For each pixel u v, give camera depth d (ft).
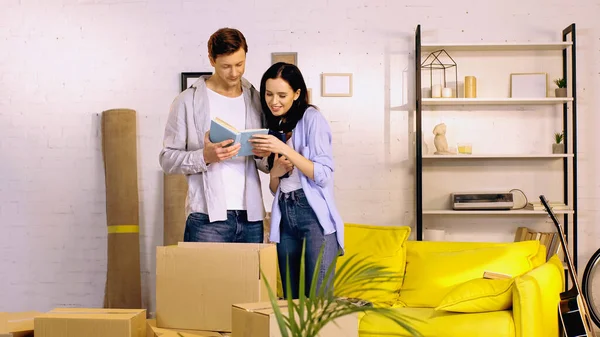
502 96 17.48
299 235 9.71
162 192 17.62
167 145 10.39
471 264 13.43
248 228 10.21
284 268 9.87
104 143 17.39
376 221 17.48
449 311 11.95
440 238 16.63
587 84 17.44
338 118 17.54
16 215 17.78
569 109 17.35
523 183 17.53
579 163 17.43
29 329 8.86
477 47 17.06
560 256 17.16
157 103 17.61
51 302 17.71
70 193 17.71
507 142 17.53
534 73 17.30
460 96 17.49
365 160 17.53
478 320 11.37
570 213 16.79
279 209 9.84
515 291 11.14
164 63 17.62
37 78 17.76
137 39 17.67
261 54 17.54
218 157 9.44
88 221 17.69
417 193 16.61
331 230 9.59
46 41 17.76
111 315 8.33
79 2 17.74
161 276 9.05
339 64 17.53
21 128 17.78
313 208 9.50
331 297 5.75
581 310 11.92
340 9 17.53
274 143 9.30
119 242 17.08
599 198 17.38
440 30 17.49
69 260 17.70
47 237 17.75
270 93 9.70
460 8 17.48
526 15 17.46
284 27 17.54
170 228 17.10
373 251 14.06
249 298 8.61
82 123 17.70
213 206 9.91
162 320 9.03
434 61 17.52
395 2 17.51
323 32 17.53
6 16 17.79
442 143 16.89
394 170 17.51
